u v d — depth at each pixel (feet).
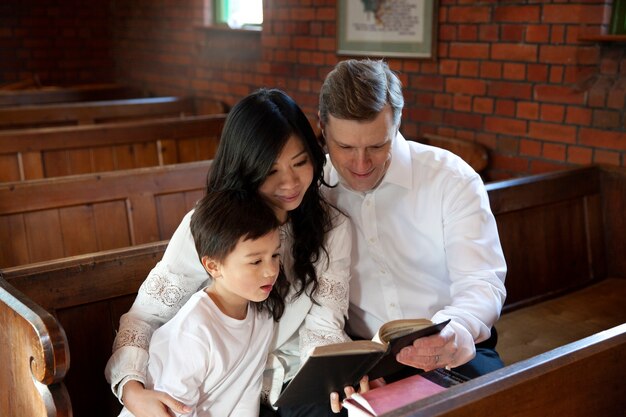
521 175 11.81
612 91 10.34
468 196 6.37
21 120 16.22
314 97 15.66
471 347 5.39
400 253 6.66
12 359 5.60
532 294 9.50
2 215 9.12
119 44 23.04
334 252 6.26
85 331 6.47
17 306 5.27
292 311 6.19
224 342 5.50
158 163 14.84
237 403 5.74
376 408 4.78
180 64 20.17
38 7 22.95
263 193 5.73
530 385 4.13
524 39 11.41
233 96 18.25
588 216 10.13
